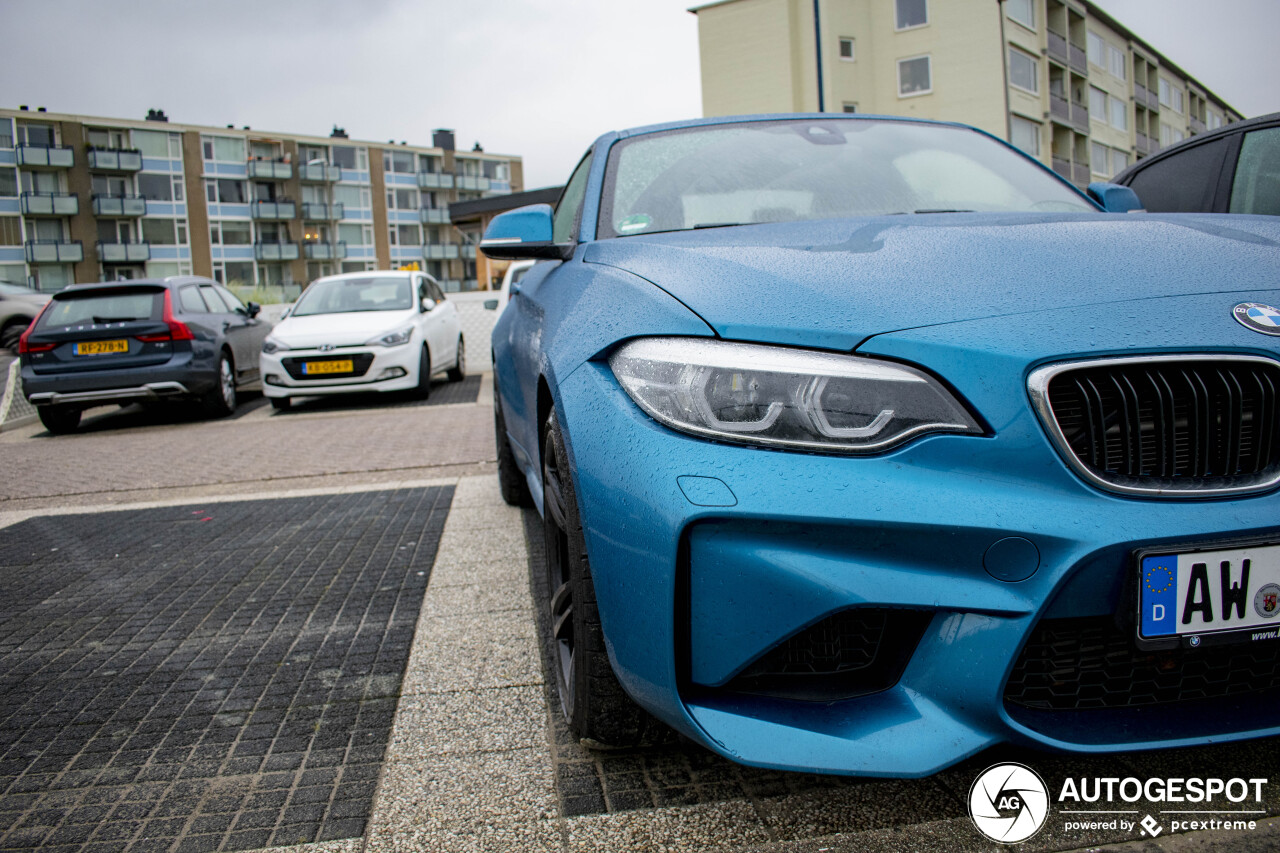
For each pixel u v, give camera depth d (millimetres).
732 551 1317
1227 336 1346
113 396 8141
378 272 10625
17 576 3371
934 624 1309
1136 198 2568
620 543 1408
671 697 1361
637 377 1468
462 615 2707
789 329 1406
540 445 2137
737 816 1549
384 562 3312
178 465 5914
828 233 1859
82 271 64188
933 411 1319
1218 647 1305
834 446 1319
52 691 2299
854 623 1378
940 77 37750
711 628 1336
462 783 1727
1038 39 42156
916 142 2727
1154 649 1281
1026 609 1266
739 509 1298
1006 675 1274
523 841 1521
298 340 8914
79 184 64000
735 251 1723
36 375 8094
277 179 72875
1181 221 1825
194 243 68875
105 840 1604
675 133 2775
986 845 1429
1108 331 1353
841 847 1444
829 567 1288
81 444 7477
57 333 8117
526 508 4070
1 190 61625
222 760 1886
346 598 2926
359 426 7465
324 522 3986
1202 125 68500
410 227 81125
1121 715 1335
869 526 1276
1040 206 2465
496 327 4004
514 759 1808
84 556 3613
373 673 2312
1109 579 1280
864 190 2436
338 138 76250
